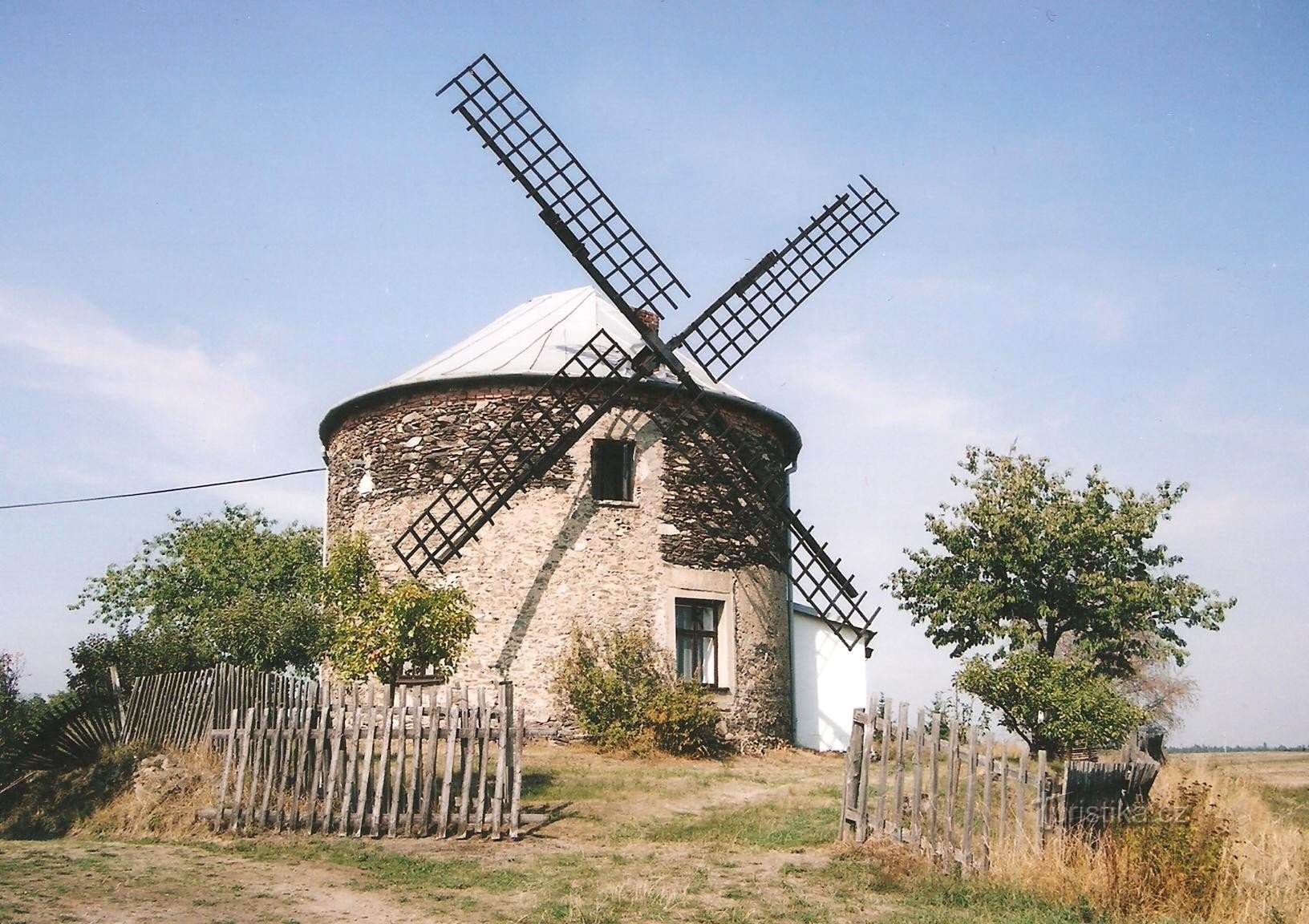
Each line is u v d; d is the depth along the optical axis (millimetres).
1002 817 11094
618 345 22859
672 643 22734
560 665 22016
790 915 10055
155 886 10727
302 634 21172
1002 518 22641
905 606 24062
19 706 19938
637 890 10852
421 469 23000
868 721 12930
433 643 19078
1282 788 19141
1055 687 17938
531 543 22453
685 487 23562
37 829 15820
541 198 22688
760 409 24781
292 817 13711
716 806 16047
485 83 23219
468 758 13633
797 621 26141
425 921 9805
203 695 18109
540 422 22516
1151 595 22219
